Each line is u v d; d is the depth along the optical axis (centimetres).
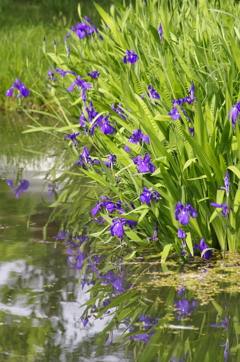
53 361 369
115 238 636
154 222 596
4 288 488
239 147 554
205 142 544
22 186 838
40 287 491
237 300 461
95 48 984
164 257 545
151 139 559
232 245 578
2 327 416
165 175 550
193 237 578
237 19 699
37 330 412
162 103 623
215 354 379
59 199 777
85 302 462
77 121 1045
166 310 445
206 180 564
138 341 397
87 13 2520
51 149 1068
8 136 1170
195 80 675
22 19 2405
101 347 389
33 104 1409
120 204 616
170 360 372
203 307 449
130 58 704
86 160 717
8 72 1497
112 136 744
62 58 1094
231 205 566
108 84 825
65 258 567
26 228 659
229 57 630
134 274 523
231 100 575
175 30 876
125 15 938
